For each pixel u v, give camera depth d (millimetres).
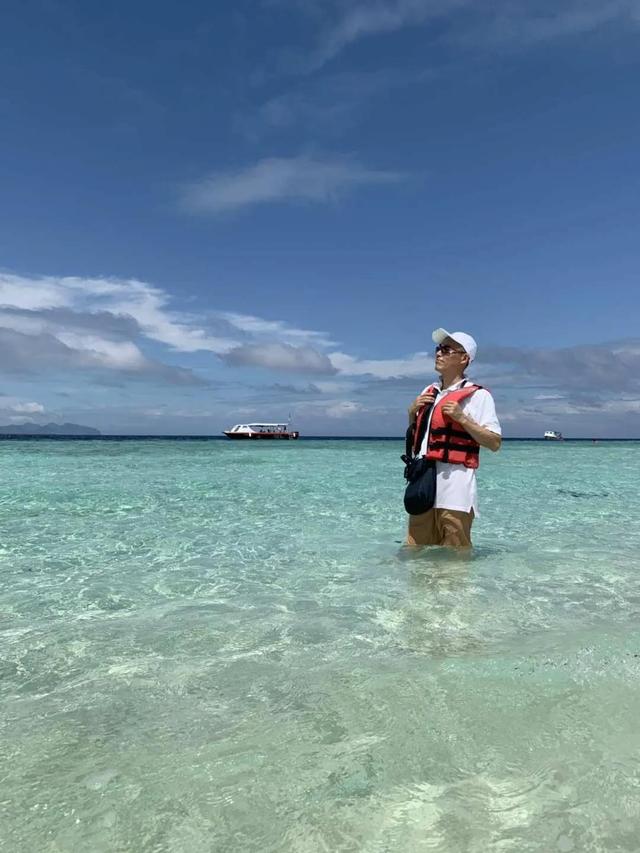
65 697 2549
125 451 28766
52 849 1604
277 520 7672
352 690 2553
